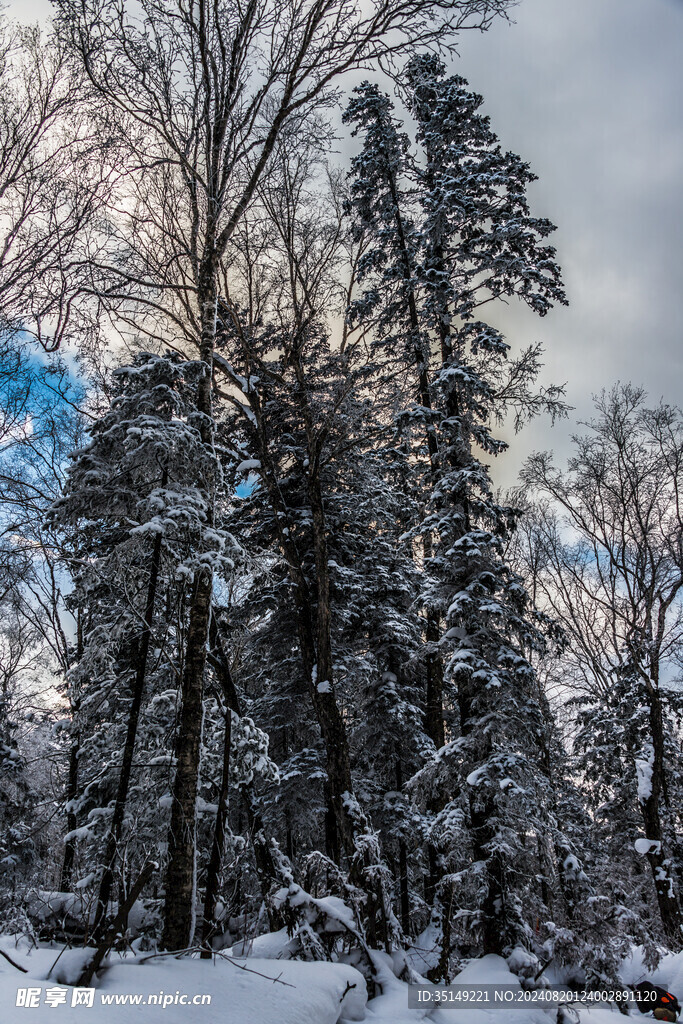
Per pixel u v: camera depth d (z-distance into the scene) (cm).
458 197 1520
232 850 1006
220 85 1120
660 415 2344
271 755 2072
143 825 1002
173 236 1271
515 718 1229
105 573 1002
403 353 1716
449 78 1669
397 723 1942
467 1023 785
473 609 1305
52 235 1106
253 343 1794
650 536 2320
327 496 1956
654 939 1252
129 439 955
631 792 2258
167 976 590
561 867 1248
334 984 696
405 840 1825
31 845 1675
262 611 1950
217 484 1106
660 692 2166
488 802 1205
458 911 1114
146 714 1097
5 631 2000
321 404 1653
